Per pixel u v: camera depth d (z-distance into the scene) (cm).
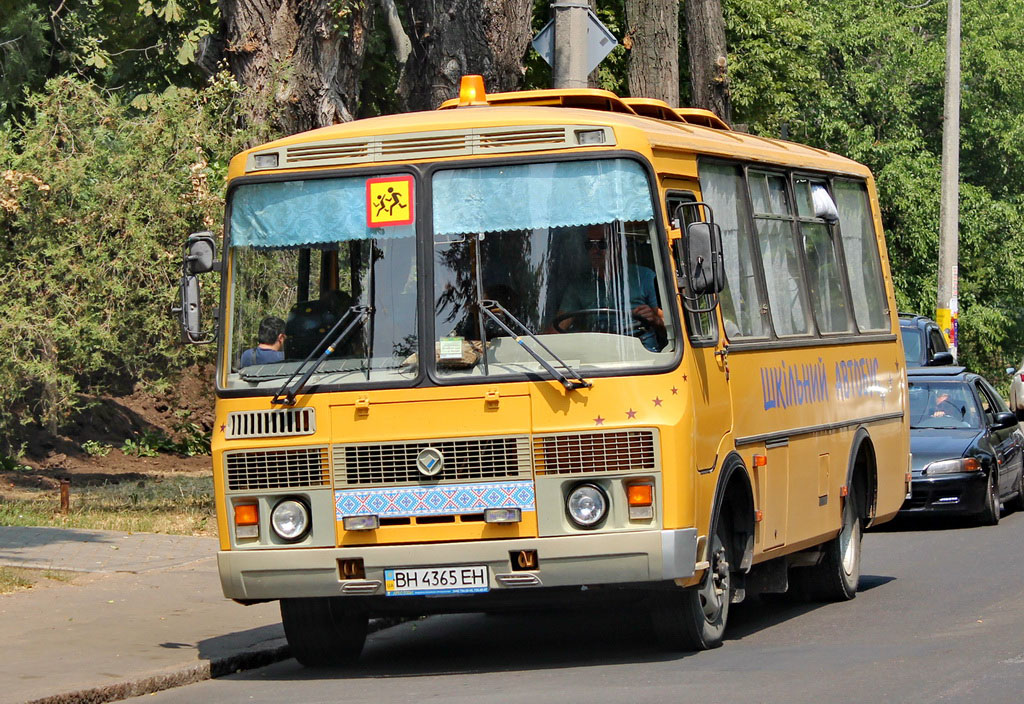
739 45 5759
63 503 3161
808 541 2017
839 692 1377
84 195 3025
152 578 2305
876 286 2492
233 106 3222
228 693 1584
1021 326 7950
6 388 3045
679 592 1645
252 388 1616
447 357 1570
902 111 7375
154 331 3025
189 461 4597
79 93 3161
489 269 1584
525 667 1677
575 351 1558
